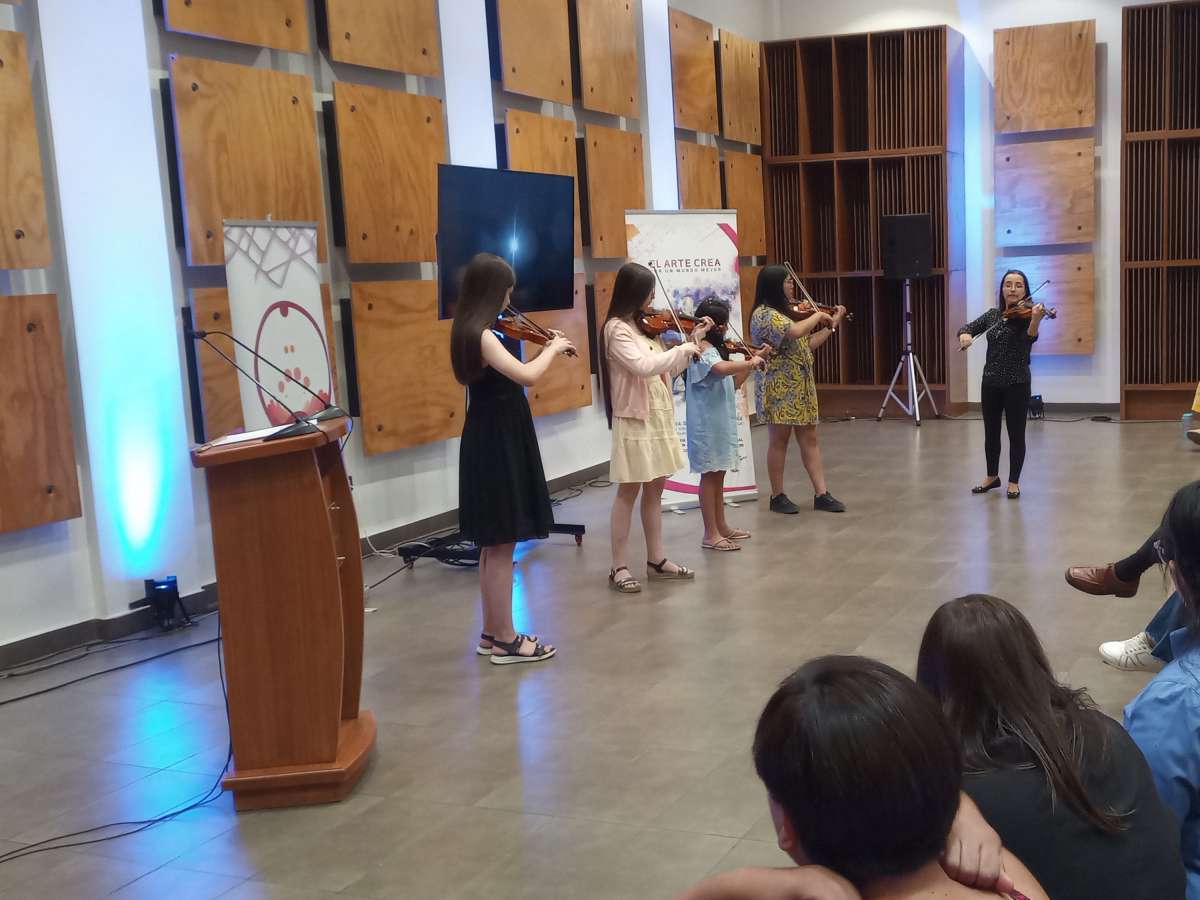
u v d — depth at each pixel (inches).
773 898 39.0
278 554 128.1
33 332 185.5
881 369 441.7
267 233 194.1
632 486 213.5
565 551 248.7
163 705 166.6
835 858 39.3
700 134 404.8
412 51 261.4
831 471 326.0
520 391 172.4
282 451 123.7
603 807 125.4
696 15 403.2
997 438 279.9
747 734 143.3
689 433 238.2
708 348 235.3
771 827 118.6
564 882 109.8
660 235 288.0
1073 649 167.0
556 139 313.1
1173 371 410.3
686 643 180.7
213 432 213.0
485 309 166.1
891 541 238.8
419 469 271.6
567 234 248.8
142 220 201.2
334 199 247.1
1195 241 403.9
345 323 251.0
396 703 162.1
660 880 109.2
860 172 448.1
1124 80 395.5
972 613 61.4
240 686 130.6
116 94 196.4
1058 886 55.6
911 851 38.9
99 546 196.7
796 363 266.4
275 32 225.5
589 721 150.9
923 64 425.4
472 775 136.1
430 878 112.0
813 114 451.8
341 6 242.4
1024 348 272.4
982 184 436.1
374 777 137.1
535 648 177.2
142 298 201.8
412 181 260.7
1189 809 64.4
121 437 199.5
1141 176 404.8
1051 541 230.5
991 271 438.3
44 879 116.3
